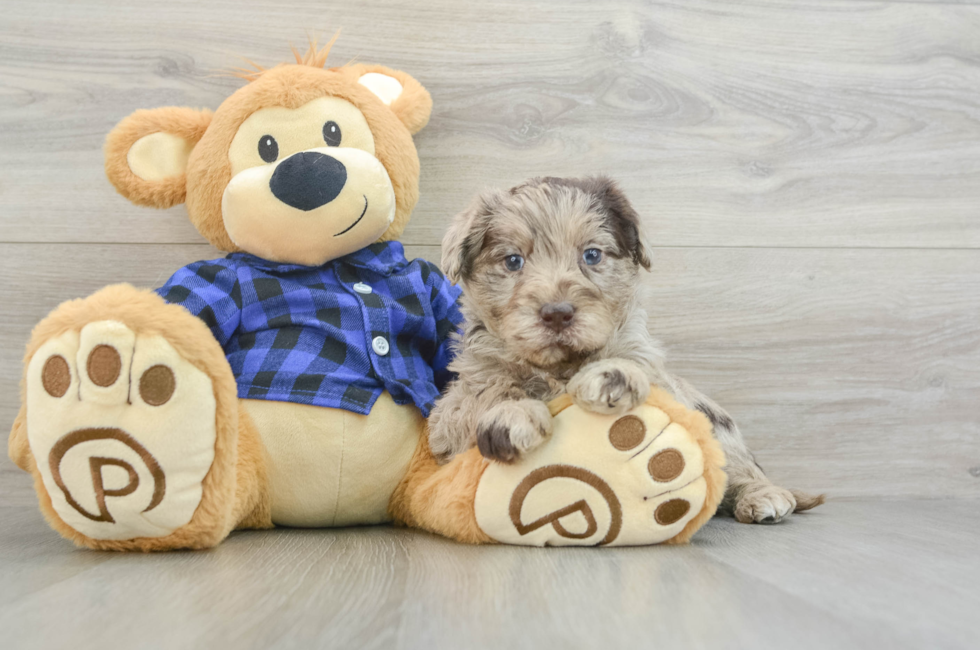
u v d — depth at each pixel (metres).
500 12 2.59
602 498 1.60
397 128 2.15
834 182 2.67
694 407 2.11
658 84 2.64
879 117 2.68
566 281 1.71
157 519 1.52
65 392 1.44
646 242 1.89
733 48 2.66
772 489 2.06
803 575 1.36
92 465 1.47
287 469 1.83
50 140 2.46
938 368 2.65
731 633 1.01
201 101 2.51
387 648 0.94
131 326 1.45
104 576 1.34
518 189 1.94
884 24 2.70
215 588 1.25
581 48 2.62
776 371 2.62
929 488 2.62
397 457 1.92
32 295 2.44
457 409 1.81
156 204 2.10
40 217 2.45
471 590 1.24
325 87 2.04
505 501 1.62
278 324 1.96
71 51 2.47
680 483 1.60
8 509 2.33
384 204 2.00
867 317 2.65
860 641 0.98
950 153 2.69
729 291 2.62
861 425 2.63
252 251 2.01
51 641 0.96
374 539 1.75
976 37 2.69
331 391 1.86
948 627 1.04
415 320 2.11
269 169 1.92
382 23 2.56
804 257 2.65
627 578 1.33
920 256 2.66
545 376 1.79
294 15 2.54
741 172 2.65
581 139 2.61
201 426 1.52
